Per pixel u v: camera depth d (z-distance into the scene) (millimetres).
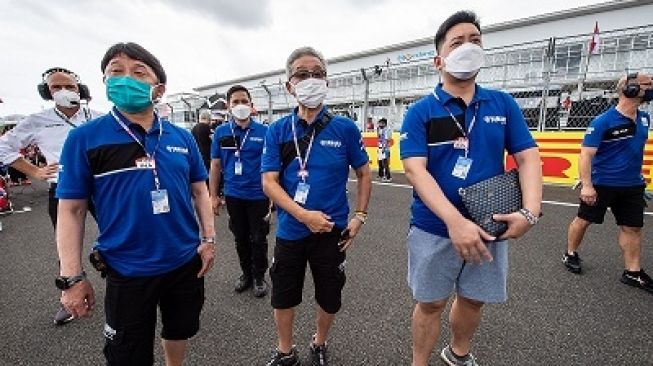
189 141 1693
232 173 3127
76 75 2812
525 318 2543
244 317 2684
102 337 2453
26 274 3650
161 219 1431
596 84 8391
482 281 1679
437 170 1590
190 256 1575
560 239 4324
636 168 2969
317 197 1892
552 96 8367
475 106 1569
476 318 1844
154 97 1438
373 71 12016
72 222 1318
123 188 1359
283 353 2045
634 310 2633
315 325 2551
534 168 1518
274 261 1992
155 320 1514
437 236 1655
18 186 11109
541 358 2100
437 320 1789
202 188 1760
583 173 3111
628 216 3012
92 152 1314
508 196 1441
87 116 2971
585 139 3139
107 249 1394
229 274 3559
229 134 3180
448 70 1515
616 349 2168
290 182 1936
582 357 2100
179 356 1695
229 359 2164
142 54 1419
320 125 1920
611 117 2971
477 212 1421
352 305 2799
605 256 3723
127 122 1400
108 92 1338
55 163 2611
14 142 2602
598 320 2500
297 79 1896
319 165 1899
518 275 3287
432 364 2074
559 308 2676
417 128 1574
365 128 11992
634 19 20719
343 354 2184
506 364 2053
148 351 1484
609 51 8992
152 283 1435
